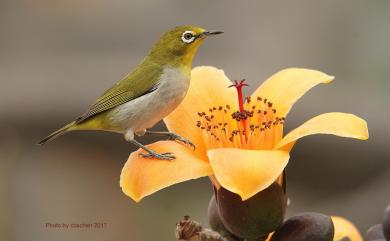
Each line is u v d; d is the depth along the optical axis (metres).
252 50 14.32
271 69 13.99
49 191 13.15
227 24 14.57
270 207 4.45
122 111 6.10
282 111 5.03
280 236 4.46
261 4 14.66
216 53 14.34
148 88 6.03
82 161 13.32
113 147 13.16
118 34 15.02
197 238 4.38
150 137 12.64
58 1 15.27
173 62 6.14
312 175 12.91
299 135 4.36
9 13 15.40
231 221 4.51
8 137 13.50
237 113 5.00
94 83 13.91
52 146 13.43
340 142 12.73
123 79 6.21
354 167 12.82
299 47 14.19
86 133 13.08
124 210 12.80
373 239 4.54
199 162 4.46
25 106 13.52
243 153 4.26
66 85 13.88
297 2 14.17
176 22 14.98
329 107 13.11
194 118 5.20
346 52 13.98
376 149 12.73
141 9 15.19
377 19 13.97
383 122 12.98
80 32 15.18
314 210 12.91
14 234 12.60
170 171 4.38
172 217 12.51
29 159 13.46
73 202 13.06
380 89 13.59
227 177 4.11
